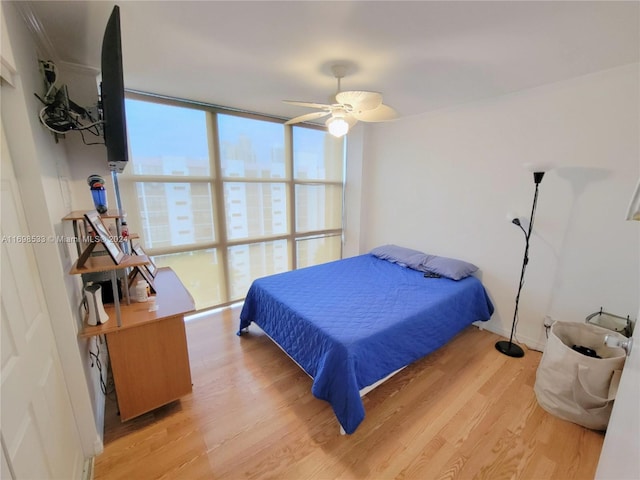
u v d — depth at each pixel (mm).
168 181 2746
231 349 2465
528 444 1557
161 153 2672
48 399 1089
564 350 1715
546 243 2328
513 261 2553
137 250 2033
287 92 2461
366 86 2287
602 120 1976
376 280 2645
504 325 2674
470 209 2818
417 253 3197
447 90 2363
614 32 1450
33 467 903
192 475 1390
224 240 3191
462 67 1909
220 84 2270
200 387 1994
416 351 1953
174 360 1706
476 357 2344
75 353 1316
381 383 2029
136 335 1562
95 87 1984
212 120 2895
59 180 1530
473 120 2691
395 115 2043
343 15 1343
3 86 1005
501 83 2201
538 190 2332
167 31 1496
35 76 1319
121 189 2512
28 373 947
